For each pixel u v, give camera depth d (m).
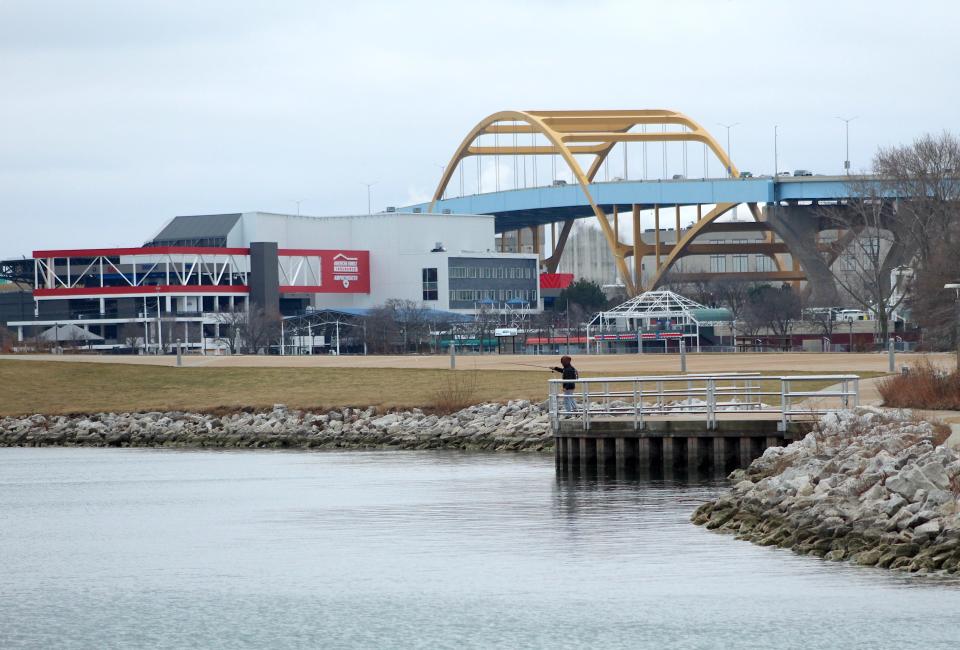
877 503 73.12
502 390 176.38
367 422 166.88
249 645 63.47
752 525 81.81
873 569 69.50
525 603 68.62
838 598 65.38
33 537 93.56
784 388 106.88
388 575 76.12
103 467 143.75
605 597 69.00
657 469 111.12
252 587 74.56
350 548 84.94
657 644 61.12
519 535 86.69
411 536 88.38
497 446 147.12
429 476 122.31
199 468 140.00
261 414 180.25
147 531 95.50
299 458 147.38
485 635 63.56
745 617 63.97
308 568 78.94
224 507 106.88
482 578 74.31
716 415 111.56
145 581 76.88
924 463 73.31
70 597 73.25
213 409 187.88
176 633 65.62
